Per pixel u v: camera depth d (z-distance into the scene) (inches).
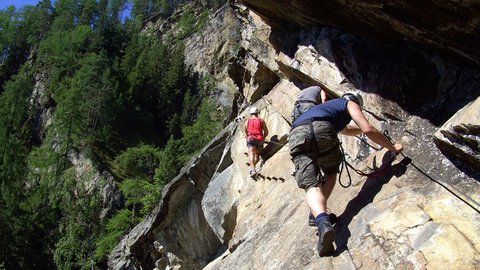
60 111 2502.5
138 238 501.7
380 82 224.8
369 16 217.0
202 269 424.8
